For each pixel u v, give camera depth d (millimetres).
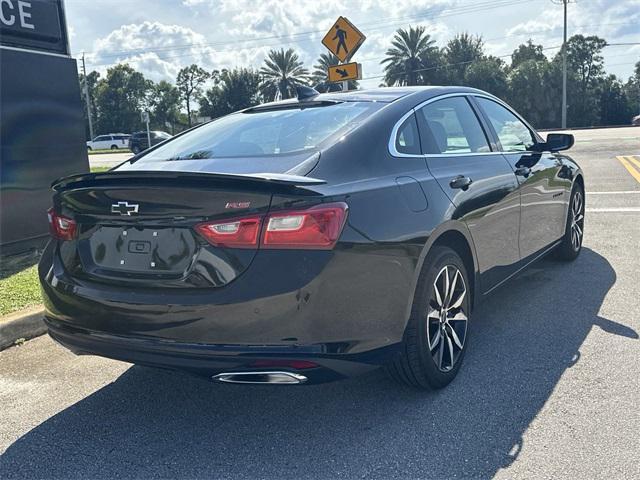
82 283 2961
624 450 2693
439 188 3363
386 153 3221
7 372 3885
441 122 3822
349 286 2693
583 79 75312
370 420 3086
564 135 4953
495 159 4164
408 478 2586
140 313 2732
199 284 2648
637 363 3590
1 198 6945
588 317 4418
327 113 3566
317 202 2621
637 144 20203
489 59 71438
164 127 87375
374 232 2809
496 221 3967
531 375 3502
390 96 3750
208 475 2691
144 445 2967
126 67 85500
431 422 3031
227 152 3359
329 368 2672
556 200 5230
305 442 2922
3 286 5359
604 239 6832
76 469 2779
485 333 4195
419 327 3135
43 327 4570
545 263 5949
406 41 67688
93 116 86438
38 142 7363
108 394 3541
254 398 3412
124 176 2777
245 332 2584
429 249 3180
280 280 2555
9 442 3033
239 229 2594
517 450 2740
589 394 3229
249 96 78250
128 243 2863
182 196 2686
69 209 3057
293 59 70125
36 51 7297
